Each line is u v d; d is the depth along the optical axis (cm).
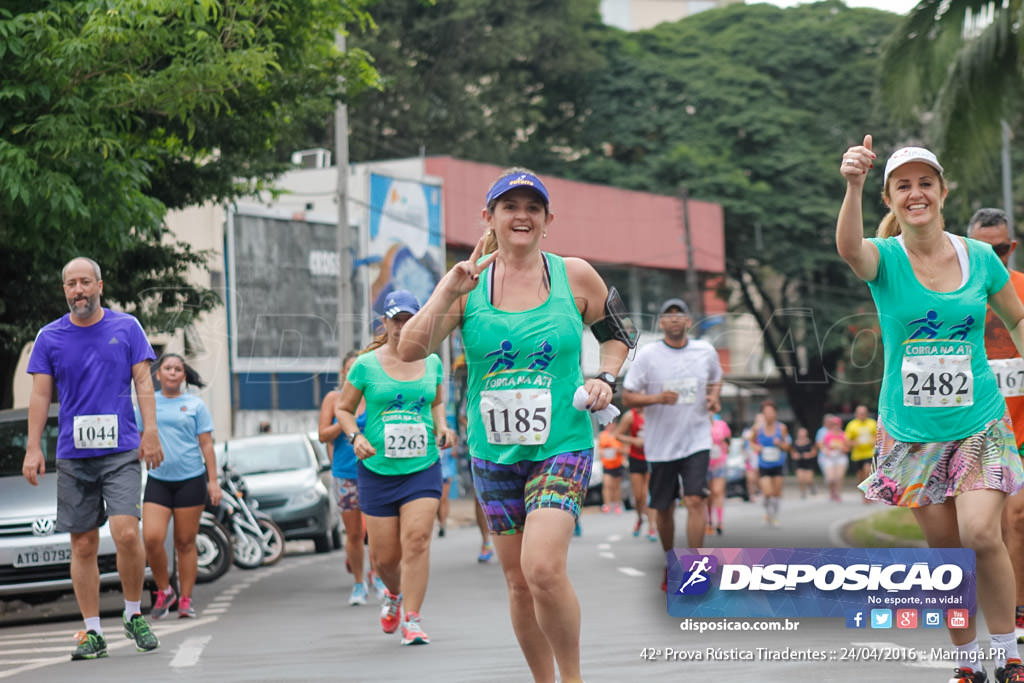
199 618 1389
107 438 1066
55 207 1492
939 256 734
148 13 1535
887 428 746
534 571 641
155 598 1428
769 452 2770
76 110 1538
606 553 2048
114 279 2055
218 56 1619
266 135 2227
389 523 1117
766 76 6125
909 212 727
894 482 743
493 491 678
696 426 1321
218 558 1903
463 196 5447
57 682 933
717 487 2406
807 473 4003
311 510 2502
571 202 5512
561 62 6200
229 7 1725
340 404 1127
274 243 3891
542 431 662
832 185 5928
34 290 1848
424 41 6072
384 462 1108
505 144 6188
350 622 1303
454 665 949
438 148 6000
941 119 2122
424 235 5184
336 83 2239
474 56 6097
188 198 2288
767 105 6069
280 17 1997
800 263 5834
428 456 1111
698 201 5834
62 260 1627
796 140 6016
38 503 1431
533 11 6259
